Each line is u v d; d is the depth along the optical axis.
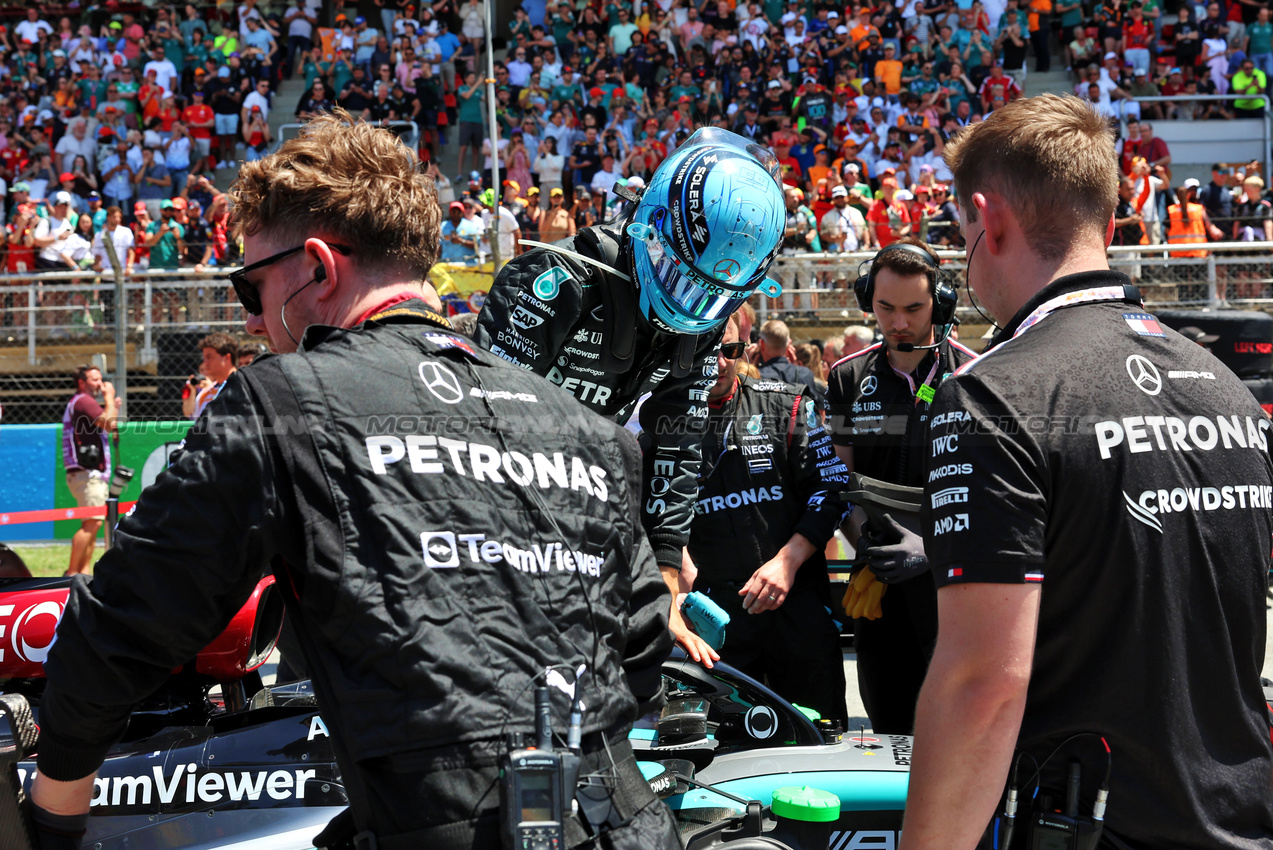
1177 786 1.35
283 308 1.41
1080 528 1.33
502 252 8.50
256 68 16.38
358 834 1.19
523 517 1.28
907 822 1.37
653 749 2.62
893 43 15.59
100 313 9.77
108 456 7.52
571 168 14.45
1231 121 15.72
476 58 15.91
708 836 2.38
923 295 3.16
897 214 11.79
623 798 1.28
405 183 1.44
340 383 1.24
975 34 15.66
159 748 2.30
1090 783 1.37
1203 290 9.64
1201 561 1.37
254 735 2.33
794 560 3.30
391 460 1.22
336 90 15.60
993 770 1.32
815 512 3.37
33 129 15.82
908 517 3.06
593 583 1.32
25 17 18.42
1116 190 1.53
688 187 2.04
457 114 15.52
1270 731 1.46
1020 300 1.52
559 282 2.16
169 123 15.73
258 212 1.42
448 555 1.21
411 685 1.16
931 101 14.93
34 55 17.25
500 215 9.95
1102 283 1.48
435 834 1.14
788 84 15.17
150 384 9.39
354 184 1.40
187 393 8.55
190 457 1.20
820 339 8.88
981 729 1.31
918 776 1.36
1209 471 1.39
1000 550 1.30
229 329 9.65
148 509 1.21
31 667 2.30
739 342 2.90
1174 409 1.40
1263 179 15.35
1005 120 1.53
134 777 2.25
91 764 1.29
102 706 1.22
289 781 2.27
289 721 2.36
